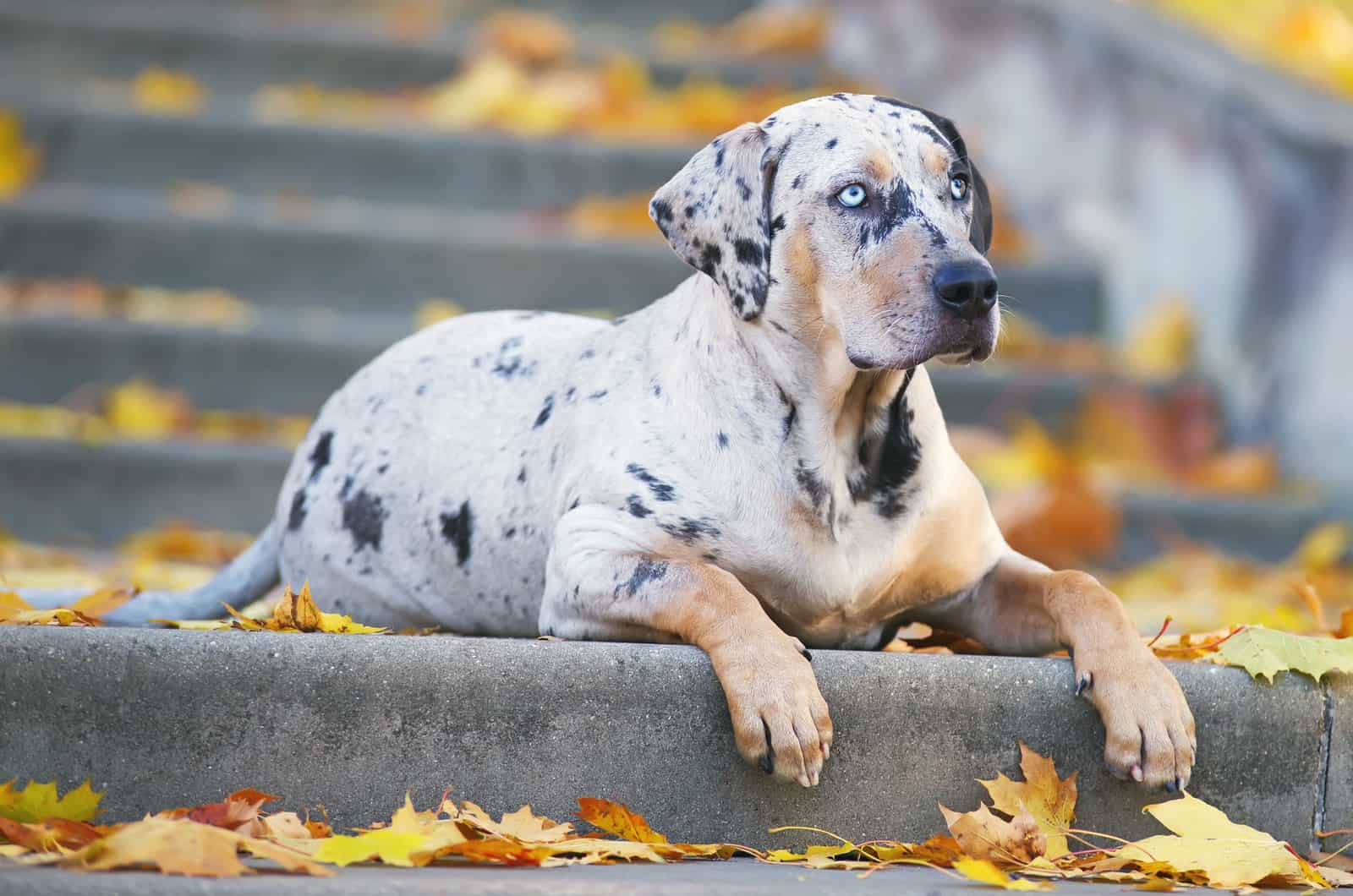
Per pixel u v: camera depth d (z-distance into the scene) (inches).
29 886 136.4
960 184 208.4
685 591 185.3
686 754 179.9
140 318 425.1
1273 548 400.5
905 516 203.0
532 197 510.9
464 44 568.7
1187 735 186.4
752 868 166.2
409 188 507.8
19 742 168.9
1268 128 422.3
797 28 627.5
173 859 143.6
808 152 201.6
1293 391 411.5
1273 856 173.0
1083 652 192.2
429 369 241.4
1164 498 398.0
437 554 227.8
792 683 176.2
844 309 195.5
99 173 492.1
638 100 558.3
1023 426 436.8
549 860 159.6
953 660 188.5
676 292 219.0
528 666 177.6
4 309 425.4
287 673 173.3
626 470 200.7
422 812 173.2
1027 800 186.1
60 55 541.0
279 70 556.4
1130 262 476.7
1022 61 533.0
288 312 462.0
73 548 383.2
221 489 391.9
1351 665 197.2
